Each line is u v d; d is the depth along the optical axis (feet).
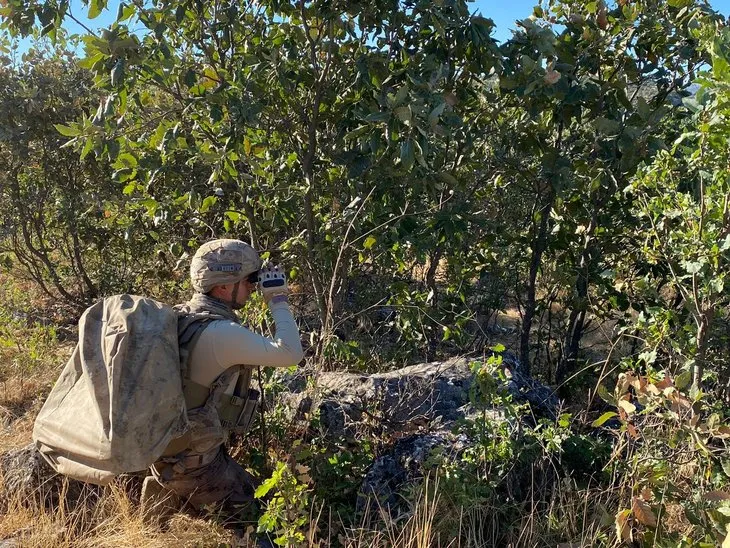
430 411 11.03
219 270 8.55
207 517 8.81
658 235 11.25
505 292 18.26
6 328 18.07
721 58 7.69
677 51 14.74
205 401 8.34
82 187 23.00
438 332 16.57
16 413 13.52
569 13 15.34
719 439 9.53
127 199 20.93
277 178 15.99
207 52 14.24
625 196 15.15
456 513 8.51
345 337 16.12
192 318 8.33
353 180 14.58
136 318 7.89
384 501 9.07
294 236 16.11
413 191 13.74
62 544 8.24
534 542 8.33
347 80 14.99
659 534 7.78
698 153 9.09
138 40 12.73
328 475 9.64
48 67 21.84
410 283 18.10
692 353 9.93
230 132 13.44
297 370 12.26
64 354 17.69
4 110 20.76
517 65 13.99
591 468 9.84
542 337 17.75
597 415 12.82
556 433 9.92
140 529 8.48
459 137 15.07
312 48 14.55
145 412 7.61
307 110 15.46
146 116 15.69
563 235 15.99
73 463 8.17
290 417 10.92
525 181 16.66
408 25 14.35
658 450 8.96
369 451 10.14
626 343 17.38
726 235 8.96
